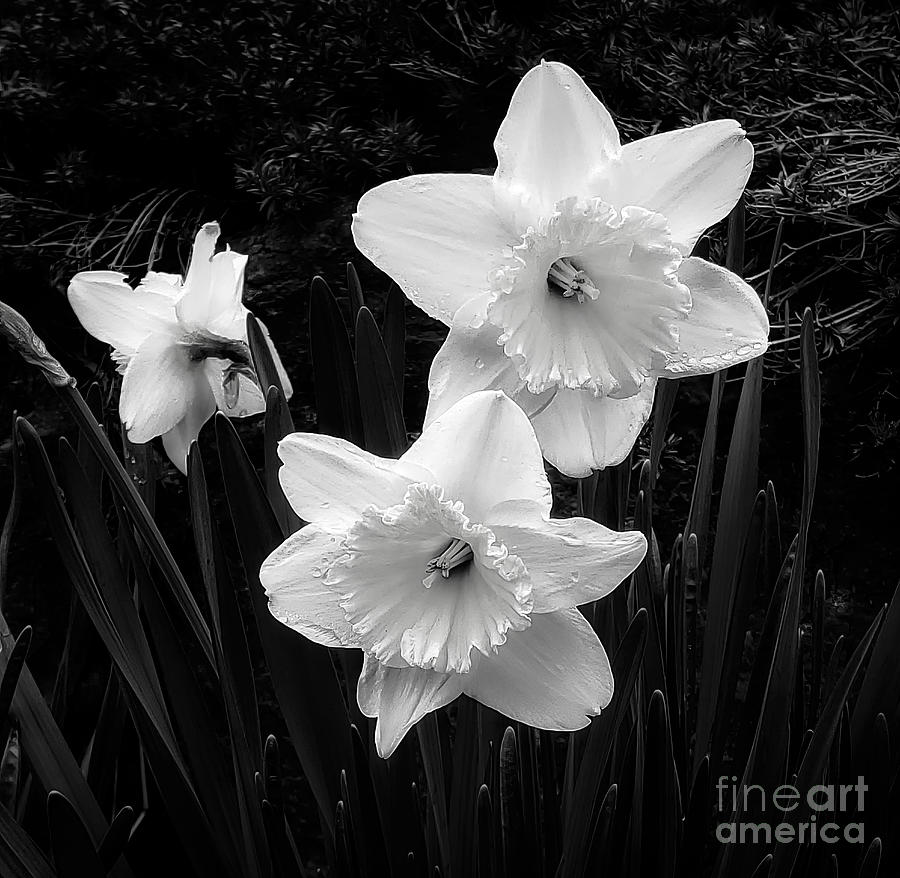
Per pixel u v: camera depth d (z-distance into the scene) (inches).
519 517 14.3
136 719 17.5
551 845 17.2
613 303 15.3
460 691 14.6
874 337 26.6
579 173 15.2
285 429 17.1
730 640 17.7
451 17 32.1
